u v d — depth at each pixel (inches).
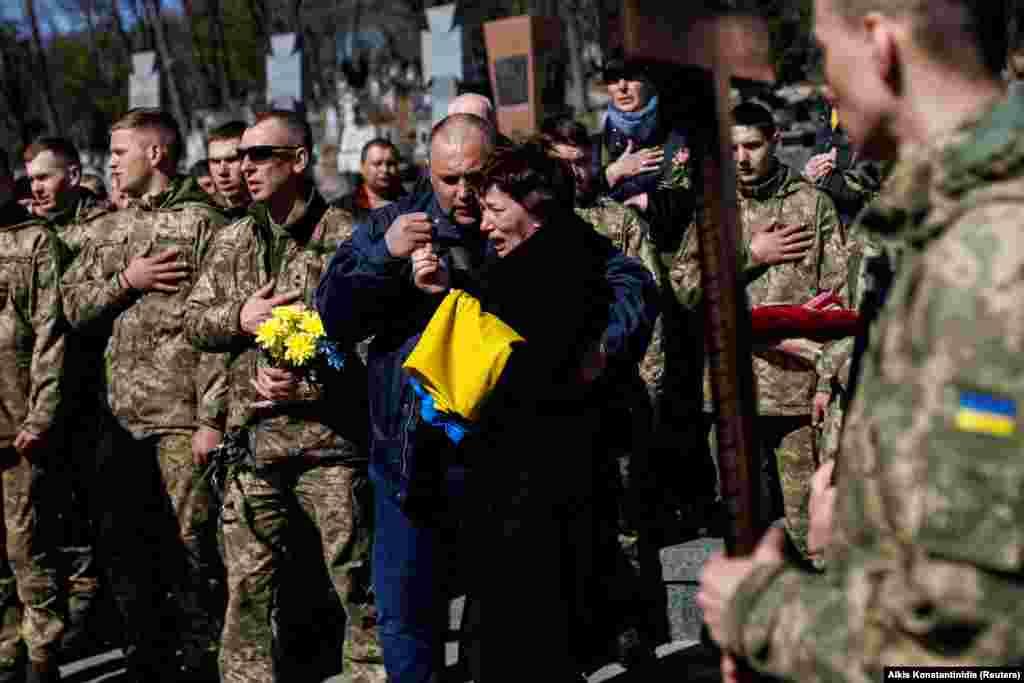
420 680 152.7
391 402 149.6
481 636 136.9
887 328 61.1
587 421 137.6
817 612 61.4
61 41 2159.2
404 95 1365.7
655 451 223.0
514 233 140.4
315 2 1927.9
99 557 207.9
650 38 65.4
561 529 135.0
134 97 982.4
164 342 201.0
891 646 58.6
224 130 219.9
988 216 57.1
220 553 205.2
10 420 195.8
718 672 191.9
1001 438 55.2
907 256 61.9
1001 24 64.2
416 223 140.8
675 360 214.8
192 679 209.0
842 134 239.9
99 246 205.3
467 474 146.3
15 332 194.7
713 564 68.4
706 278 69.5
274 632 185.0
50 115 1626.5
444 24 621.3
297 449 174.6
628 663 187.8
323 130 1400.1
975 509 55.4
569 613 134.9
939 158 59.6
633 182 233.6
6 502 197.5
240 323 174.2
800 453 194.7
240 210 212.8
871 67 64.9
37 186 243.0
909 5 62.7
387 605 153.1
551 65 378.9
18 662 202.7
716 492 230.8
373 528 177.8
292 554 185.9
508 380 134.9
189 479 200.8
